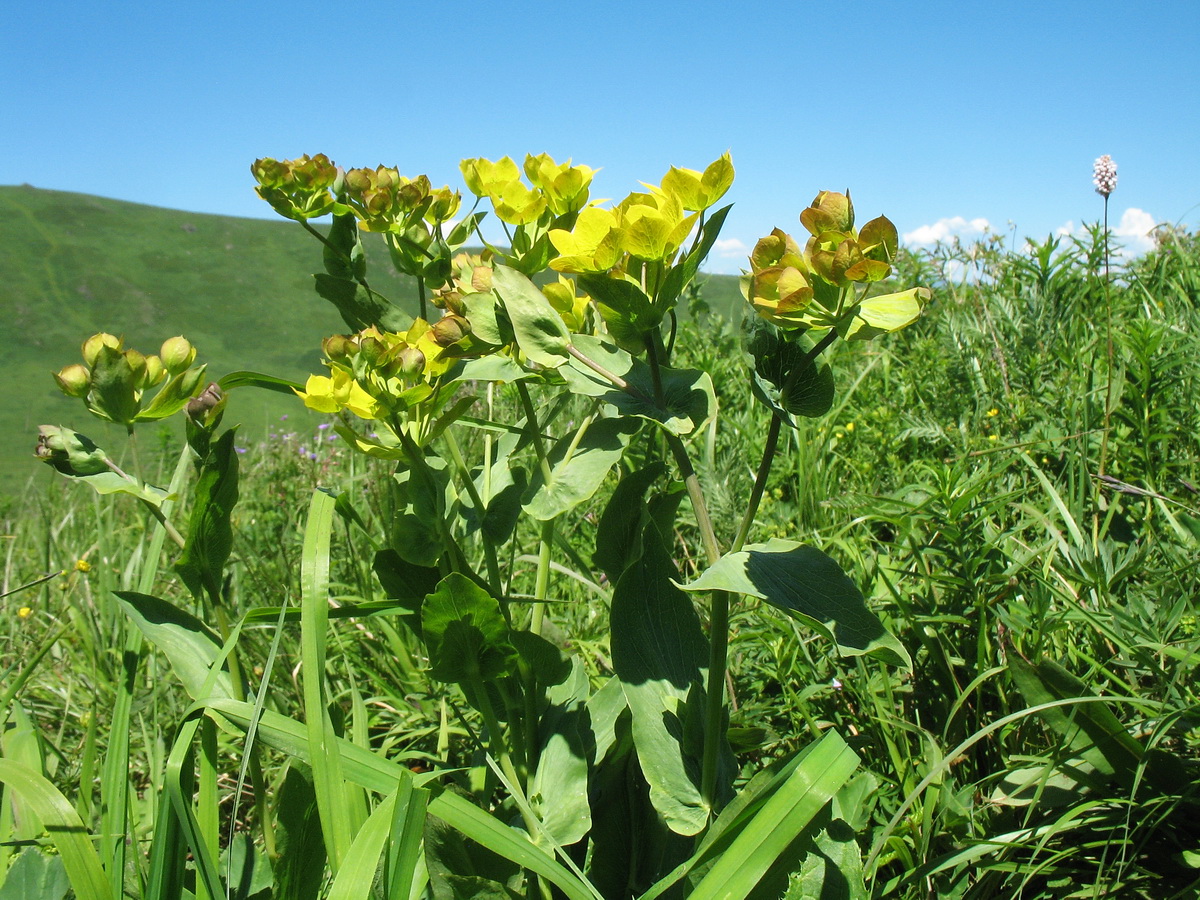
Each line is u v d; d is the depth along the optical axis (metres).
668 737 1.29
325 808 1.10
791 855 1.10
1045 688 1.58
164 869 1.08
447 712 2.22
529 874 1.39
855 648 1.10
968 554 1.92
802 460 2.95
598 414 1.64
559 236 1.17
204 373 1.45
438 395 1.41
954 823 1.55
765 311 1.07
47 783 1.16
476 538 2.60
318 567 1.23
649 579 1.35
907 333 4.60
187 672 1.39
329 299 1.66
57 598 3.14
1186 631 1.75
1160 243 4.30
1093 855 1.51
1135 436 2.67
